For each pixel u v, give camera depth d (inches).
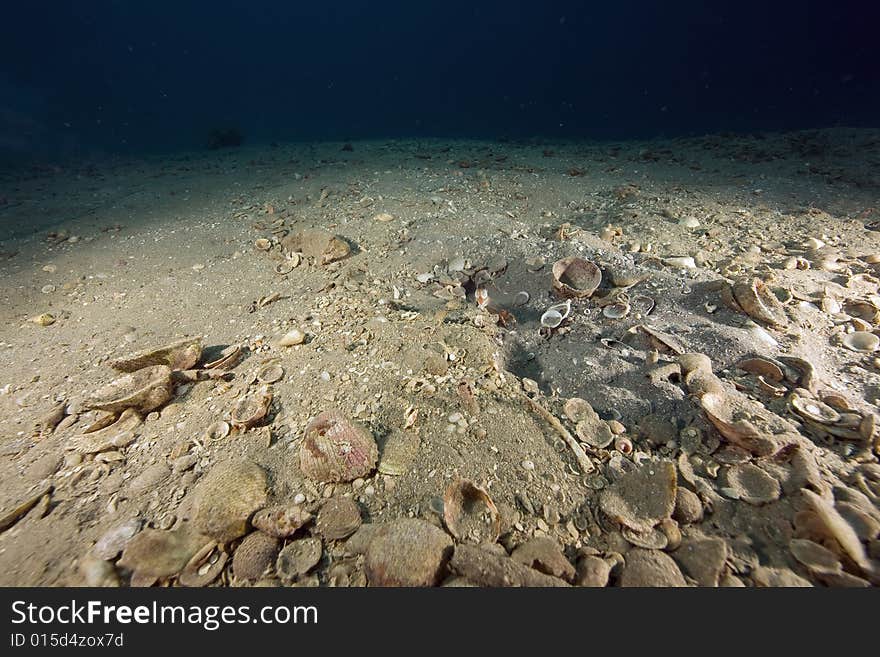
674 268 18.4
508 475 11.0
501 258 20.9
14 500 11.1
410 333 16.4
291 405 13.3
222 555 9.6
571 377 14.2
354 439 11.4
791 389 12.2
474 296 19.8
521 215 27.7
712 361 13.5
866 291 16.5
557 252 19.9
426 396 13.3
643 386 13.0
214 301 20.8
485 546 9.4
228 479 10.6
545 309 17.7
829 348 13.8
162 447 12.3
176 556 9.4
